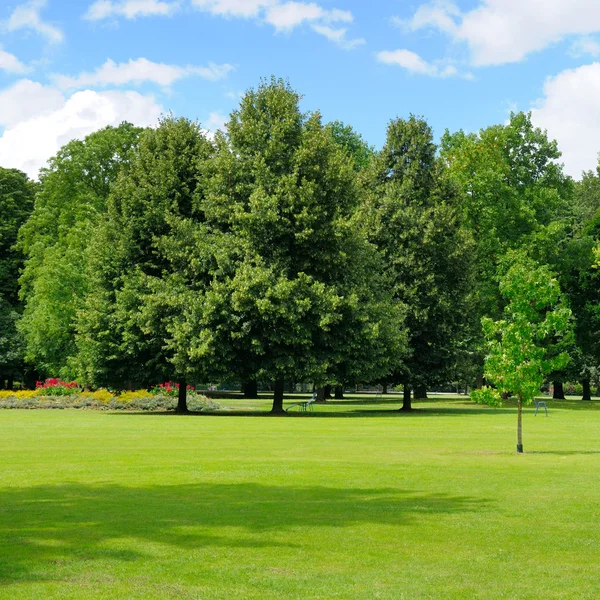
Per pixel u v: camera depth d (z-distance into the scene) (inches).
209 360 1515.7
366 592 296.4
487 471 644.1
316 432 1077.8
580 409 1994.3
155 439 948.6
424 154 1959.9
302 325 1502.2
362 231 1646.2
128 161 2351.1
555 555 357.4
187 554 353.7
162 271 1672.0
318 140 1583.4
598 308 2287.2
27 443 888.9
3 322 2578.7
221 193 1624.0
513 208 2234.3
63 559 343.3
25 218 2751.0
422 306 1843.0
